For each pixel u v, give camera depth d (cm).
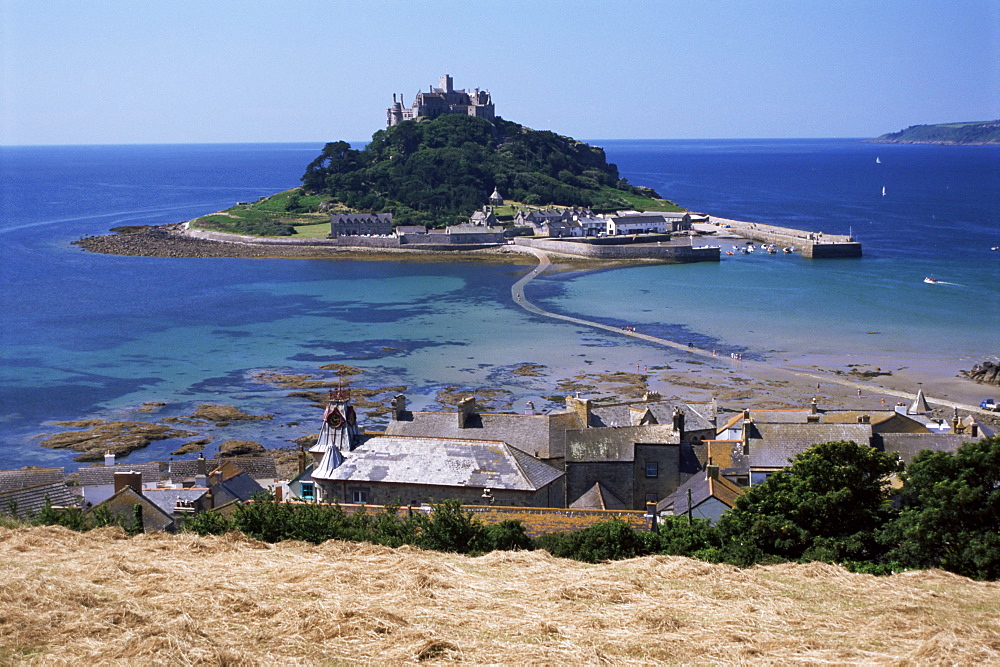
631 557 4438
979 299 19338
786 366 14162
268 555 3847
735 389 12762
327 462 6400
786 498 4734
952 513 4216
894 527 4431
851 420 8581
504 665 2630
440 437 6662
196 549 3944
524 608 3144
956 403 12044
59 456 10362
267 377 13762
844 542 4456
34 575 3216
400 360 14675
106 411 12131
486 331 16800
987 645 2894
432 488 6106
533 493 5978
